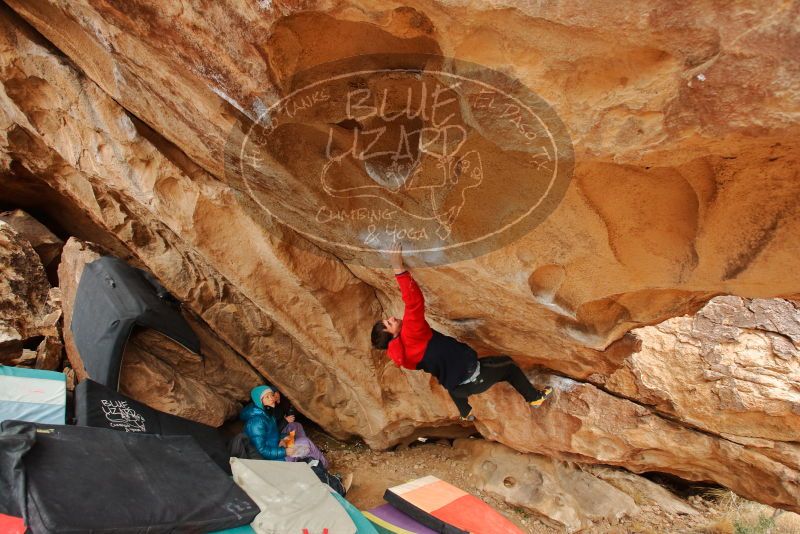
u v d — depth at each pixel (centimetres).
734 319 459
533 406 430
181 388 466
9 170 573
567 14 167
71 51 343
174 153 382
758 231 251
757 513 518
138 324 439
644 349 458
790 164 219
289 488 376
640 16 161
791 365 428
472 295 344
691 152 194
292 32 218
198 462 374
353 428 538
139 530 293
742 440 429
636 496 514
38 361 507
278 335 514
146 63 280
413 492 440
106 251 543
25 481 283
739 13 150
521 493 490
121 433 362
